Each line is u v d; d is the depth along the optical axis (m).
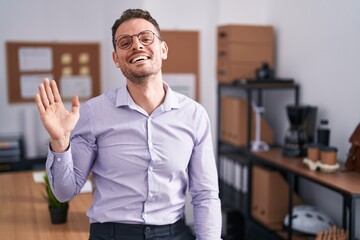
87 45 4.39
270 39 3.52
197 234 1.61
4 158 3.95
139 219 1.50
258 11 3.86
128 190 1.50
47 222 2.01
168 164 1.51
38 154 4.23
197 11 4.14
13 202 2.31
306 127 2.99
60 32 4.31
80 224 1.98
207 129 1.61
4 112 4.23
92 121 1.51
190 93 4.21
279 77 3.62
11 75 4.21
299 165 2.70
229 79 3.47
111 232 1.51
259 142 3.29
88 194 2.38
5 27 4.15
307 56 3.22
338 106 2.88
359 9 2.65
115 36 1.48
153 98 1.52
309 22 3.18
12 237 1.83
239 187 3.62
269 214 3.07
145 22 1.46
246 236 3.26
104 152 1.50
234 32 3.43
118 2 3.92
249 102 3.19
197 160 1.60
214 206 1.59
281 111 3.62
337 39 2.87
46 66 4.30
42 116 1.37
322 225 2.74
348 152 2.72
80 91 4.43
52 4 4.26
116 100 1.52
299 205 3.11
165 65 4.12
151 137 1.50
